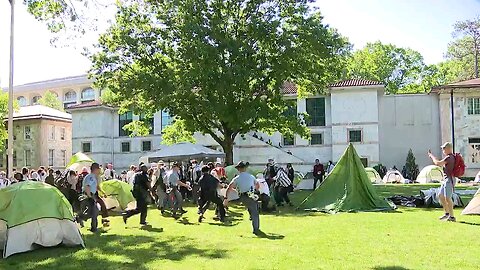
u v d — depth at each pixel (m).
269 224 14.31
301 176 35.72
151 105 29.22
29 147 57.12
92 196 14.02
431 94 45.06
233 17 29.19
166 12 29.17
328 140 46.00
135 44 28.61
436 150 44.81
